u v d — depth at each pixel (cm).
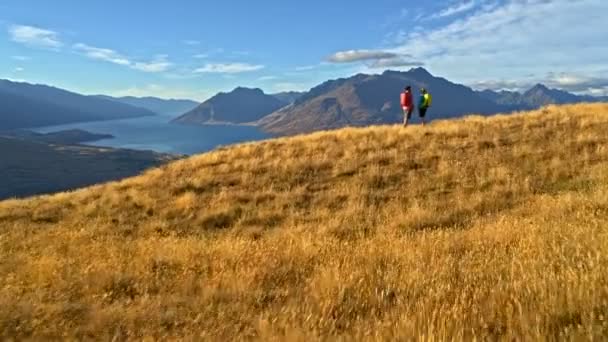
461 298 474
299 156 2177
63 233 1391
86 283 729
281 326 450
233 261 825
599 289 421
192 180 1972
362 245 909
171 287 710
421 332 387
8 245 1243
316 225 1345
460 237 900
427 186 1616
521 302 433
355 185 1703
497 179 1561
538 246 677
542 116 2448
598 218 885
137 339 474
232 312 543
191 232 1436
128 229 1486
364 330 428
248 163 2125
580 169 1546
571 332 338
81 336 495
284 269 748
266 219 1503
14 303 597
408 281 588
